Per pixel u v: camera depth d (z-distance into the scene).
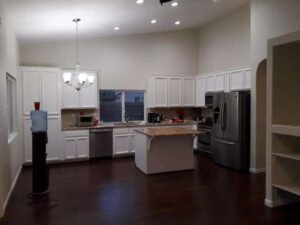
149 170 5.43
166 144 5.56
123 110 7.71
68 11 4.50
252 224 3.24
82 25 5.54
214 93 6.61
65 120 6.90
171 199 4.06
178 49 8.16
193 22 7.39
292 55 3.88
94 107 6.91
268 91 3.81
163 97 7.63
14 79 5.46
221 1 5.80
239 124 5.68
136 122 7.69
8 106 4.98
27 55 6.53
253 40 5.51
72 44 6.94
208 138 7.00
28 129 6.06
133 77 7.64
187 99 7.92
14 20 4.75
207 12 6.54
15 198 4.13
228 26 7.13
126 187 4.63
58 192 4.39
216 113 6.39
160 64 7.95
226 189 4.51
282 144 3.82
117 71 7.45
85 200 4.03
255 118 5.54
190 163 5.79
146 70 7.79
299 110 3.96
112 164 6.30
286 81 3.85
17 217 3.45
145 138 5.44
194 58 8.38
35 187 4.29
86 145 6.64
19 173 5.52
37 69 6.11
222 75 6.80
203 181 4.97
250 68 5.82
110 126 6.88
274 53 3.76
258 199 4.05
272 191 3.78
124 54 7.51
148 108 7.89
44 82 6.18
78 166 6.11
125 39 7.50
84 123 6.83
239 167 5.70
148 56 7.80
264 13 5.20
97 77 7.09
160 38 7.93
